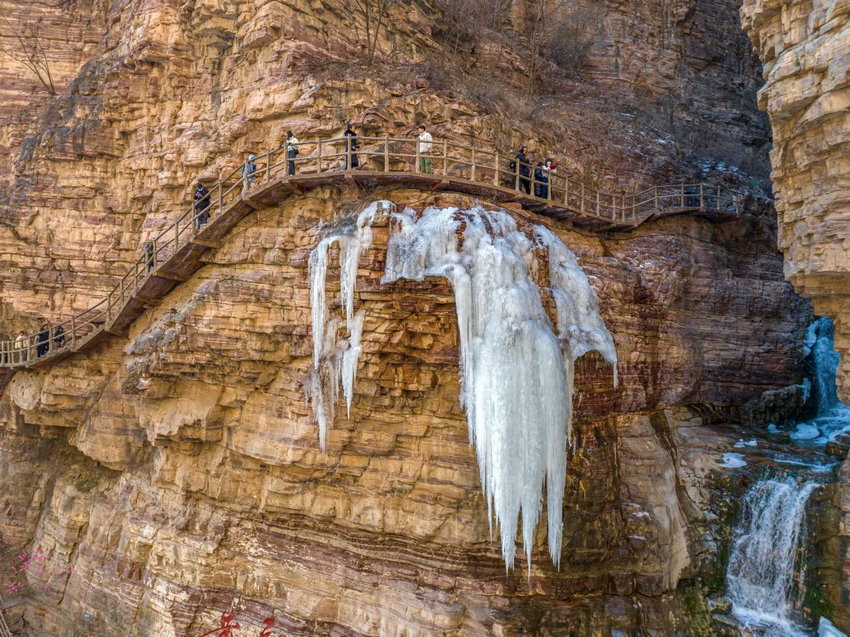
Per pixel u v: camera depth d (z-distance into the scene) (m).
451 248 13.38
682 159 26.55
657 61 32.81
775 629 15.05
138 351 16.41
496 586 14.02
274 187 14.30
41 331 19.88
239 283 14.80
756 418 21.98
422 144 16.27
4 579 19.61
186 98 21.09
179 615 15.61
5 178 23.41
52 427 21.17
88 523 19.28
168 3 20.94
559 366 13.70
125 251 21.66
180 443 16.84
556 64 30.91
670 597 15.56
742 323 22.16
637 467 16.81
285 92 18.84
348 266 13.60
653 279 19.11
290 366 14.82
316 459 14.62
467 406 13.37
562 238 17.47
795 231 15.71
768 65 16.17
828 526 15.19
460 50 26.08
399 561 14.61
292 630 14.77
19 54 24.55
